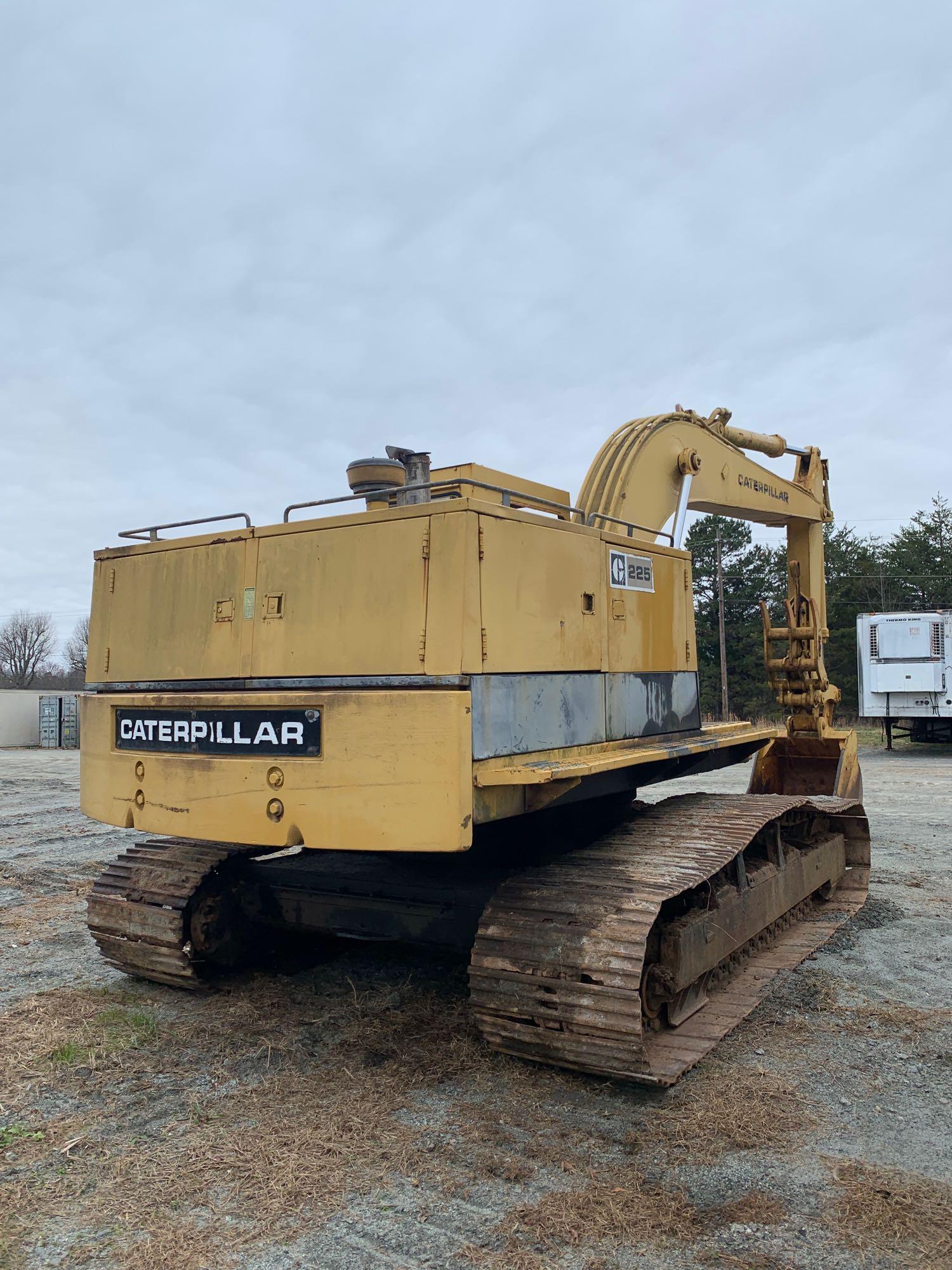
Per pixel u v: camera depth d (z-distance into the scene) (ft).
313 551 13.37
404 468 15.48
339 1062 14.10
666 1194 10.32
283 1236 9.60
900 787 49.21
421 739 11.79
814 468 30.78
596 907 13.07
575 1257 9.23
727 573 139.44
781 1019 15.93
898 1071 13.76
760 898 17.90
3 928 22.71
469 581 12.12
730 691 136.05
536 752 13.43
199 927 17.21
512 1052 13.51
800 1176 10.72
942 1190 10.42
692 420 24.29
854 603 141.69
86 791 15.90
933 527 144.87
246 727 13.39
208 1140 11.66
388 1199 10.28
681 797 20.10
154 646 15.28
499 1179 10.67
